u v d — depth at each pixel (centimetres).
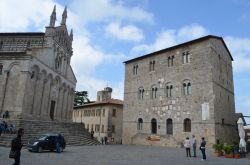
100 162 2105
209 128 3981
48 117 4962
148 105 5066
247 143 3966
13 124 3541
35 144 2666
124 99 5628
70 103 6128
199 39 4400
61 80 5584
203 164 2153
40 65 4628
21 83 4128
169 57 4900
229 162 2344
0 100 4131
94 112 7481
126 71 5766
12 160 1920
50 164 1841
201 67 4306
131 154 2972
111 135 6756
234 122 4884
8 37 5266
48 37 5062
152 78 5119
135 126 5231
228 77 4988
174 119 4534
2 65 4294
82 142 4291
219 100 4278
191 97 4353
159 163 2156
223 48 4916
